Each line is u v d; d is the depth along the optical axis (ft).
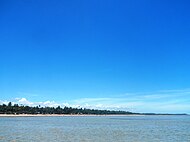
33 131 277.23
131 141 194.70
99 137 219.41
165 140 203.00
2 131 272.92
